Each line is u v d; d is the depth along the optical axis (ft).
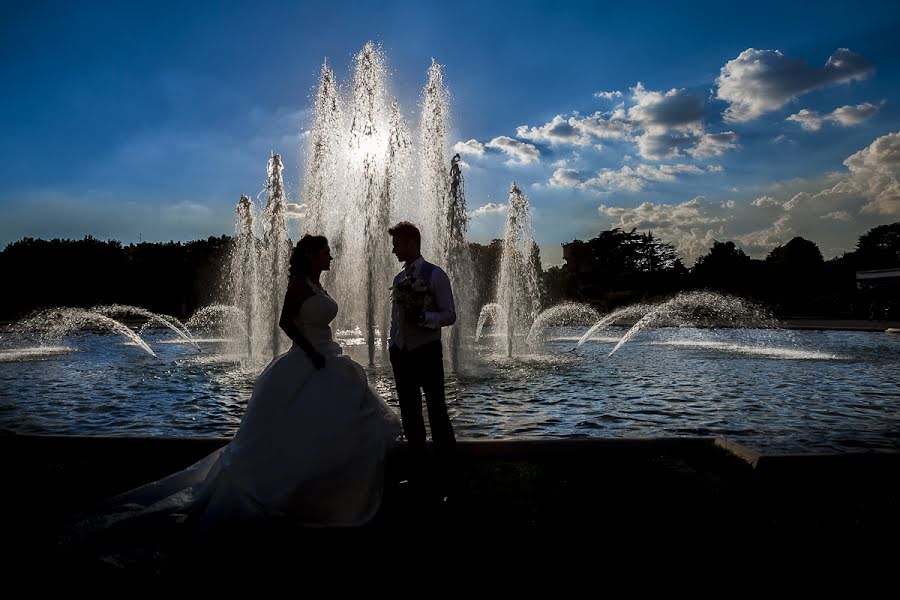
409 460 16.01
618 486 13.80
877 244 276.41
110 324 121.49
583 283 260.21
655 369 42.57
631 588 8.90
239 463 11.49
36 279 196.75
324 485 11.69
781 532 11.03
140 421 24.02
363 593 8.75
